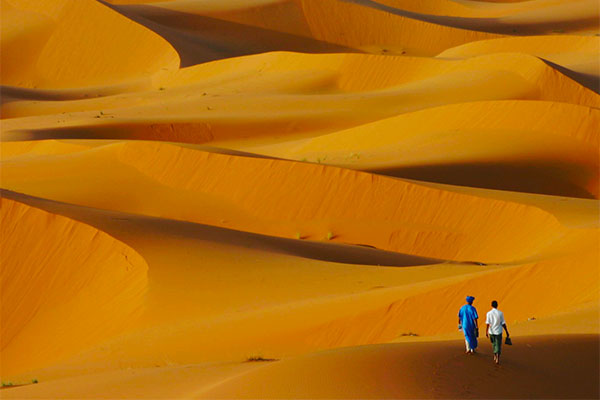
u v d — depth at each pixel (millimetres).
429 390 13953
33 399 18828
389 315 27484
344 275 35625
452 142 73375
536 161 67875
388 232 51031
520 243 45656
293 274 35656
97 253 35844
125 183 61906
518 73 99750
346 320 27406
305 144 84438
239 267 36156
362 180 54938
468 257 47406
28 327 33312
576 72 106062
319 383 14117
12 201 38125
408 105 103062
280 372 14984
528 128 73688
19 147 81688
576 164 68062
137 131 97750
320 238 52312
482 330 25750
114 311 32500
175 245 37750
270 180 57750
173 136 98062
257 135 99000
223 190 59000
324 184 55688
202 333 27734
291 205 55844
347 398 13398
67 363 27906
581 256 29281
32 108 123875
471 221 49719
